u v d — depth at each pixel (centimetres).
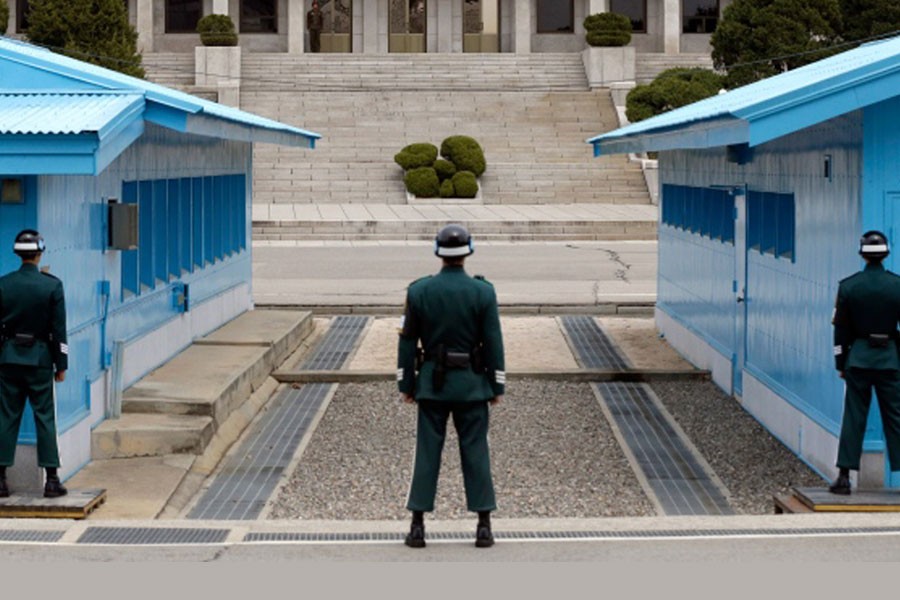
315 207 4381
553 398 1733
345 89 5553
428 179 4516
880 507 1086
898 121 1143
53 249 1200
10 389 1096
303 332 2152
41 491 1154
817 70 1455
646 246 3691
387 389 1802
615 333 2259
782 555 904
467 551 923
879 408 1116
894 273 1145
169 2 6462
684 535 974
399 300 2573
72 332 1255
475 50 6506
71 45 4394
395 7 6488
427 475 928
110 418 1386
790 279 1400
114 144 1145
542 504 1236
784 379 1435
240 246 2219
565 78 5750
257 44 6531
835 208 1227
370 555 912
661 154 2234
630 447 1462
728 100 1550
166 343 1683
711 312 1827
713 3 6562
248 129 1686
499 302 2523
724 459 1400
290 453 1443
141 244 1554
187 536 985
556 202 4594
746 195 1595
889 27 4694
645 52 6556
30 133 1062
